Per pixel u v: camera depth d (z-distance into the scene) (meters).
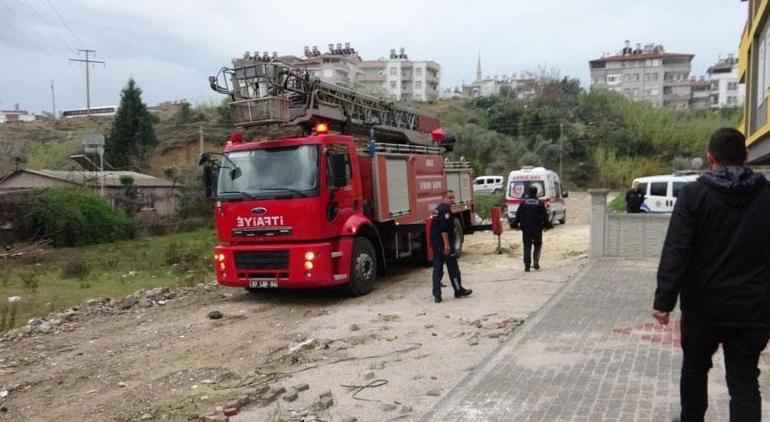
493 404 5.27
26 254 22.12
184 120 65.00
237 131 11.97
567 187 59.34
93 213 28.22
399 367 6.95
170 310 11.41
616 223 14.73
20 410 6.31
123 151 55.66
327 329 9.09
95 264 19.64
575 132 66.31
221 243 11.73
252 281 11.11
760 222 3.62
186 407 6.00
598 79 114.25
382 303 10.94
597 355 6.60
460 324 8.89
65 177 35.72
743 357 3.68
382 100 14.80
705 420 4.67
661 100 110.00
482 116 73.81
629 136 65.44
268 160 11.16
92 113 113.44
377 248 12.76
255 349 8.23
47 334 9.88
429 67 125.19
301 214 10.70
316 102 11.85
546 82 80.44
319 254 10.70
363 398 5.96
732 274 3.65
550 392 5.50
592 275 12.13
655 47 115.62
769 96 12.29
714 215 3.67
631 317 8.42
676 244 3.76
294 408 5.77
